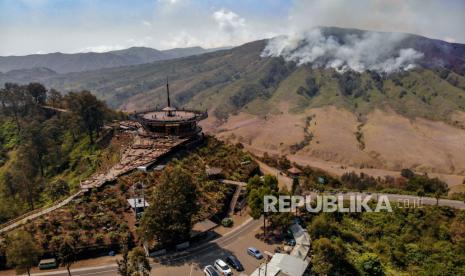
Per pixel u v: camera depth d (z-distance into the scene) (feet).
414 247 268.00
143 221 225.35
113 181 295.07
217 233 266.16
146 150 368.07
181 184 234.58
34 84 560.61
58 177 411.95
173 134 412.16
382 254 260.21
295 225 272.31
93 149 451.94
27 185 352.69
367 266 230.27
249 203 265.54
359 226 296.51
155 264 221.46
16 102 538.06
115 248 231.30
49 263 213.66
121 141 435.94
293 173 428.15
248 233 267.39
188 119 429.38
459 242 268.62
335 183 433.89
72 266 216.13
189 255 233.14
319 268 218.59
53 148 442.91
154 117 447.83
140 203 261.24
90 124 465.06
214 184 320.70
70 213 250.78
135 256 191.93
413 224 298.56
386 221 302.04
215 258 230.48
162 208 227.40
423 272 241.96
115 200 267.80
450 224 299.99
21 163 402.52
